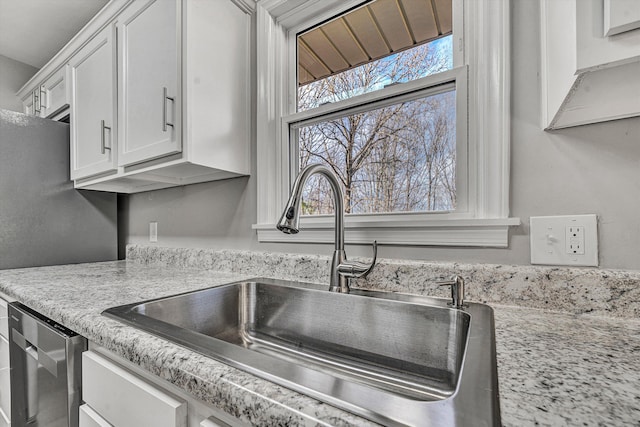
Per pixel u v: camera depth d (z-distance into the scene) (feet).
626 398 1.05
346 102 3.48
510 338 1.66
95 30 4.66
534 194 2.36
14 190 4.75
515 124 2.45
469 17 2.78
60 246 5.21
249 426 1.24
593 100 1.84
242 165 3.98
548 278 2.19
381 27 3.46
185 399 1.49
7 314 3.25
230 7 3.87
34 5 5.39
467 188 2.75
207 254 4.31
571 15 1.62
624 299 1.98
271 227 3.73
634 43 1.33
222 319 3.07
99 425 1.89
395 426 0.91
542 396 1.06
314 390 1.11
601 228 2.13
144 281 3.45
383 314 2.48
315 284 3.14
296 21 3.92
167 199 5.15
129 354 1.65
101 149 4.46
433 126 3.06
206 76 3.55
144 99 3.78
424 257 2.79
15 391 2.96
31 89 6.57
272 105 3.94
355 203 3.49
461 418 0.92
